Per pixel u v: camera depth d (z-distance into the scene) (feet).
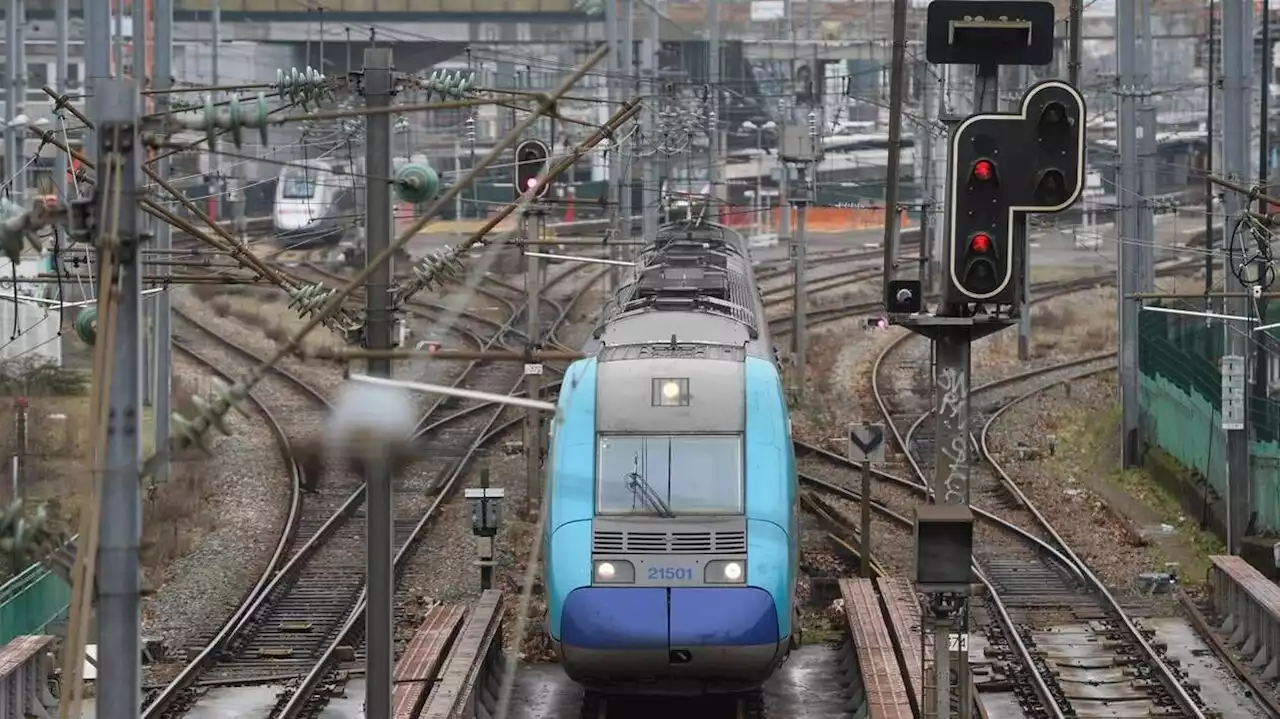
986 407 401.70
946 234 139.44
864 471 251.80
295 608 245.24
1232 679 211.00
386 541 155.02
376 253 154.61
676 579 184.34
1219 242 582.76
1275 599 211.82
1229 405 267.39
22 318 382.01
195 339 481.46
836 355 470.39
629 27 438.40
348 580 260.83
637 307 229.04
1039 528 293.43
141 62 312.91
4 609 209.46
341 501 311.47
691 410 197.77
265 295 579.89
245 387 107.34
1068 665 214.28
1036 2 142.92
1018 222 138.82
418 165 155.74
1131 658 217.36
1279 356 312.50
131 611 101.40
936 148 536.83
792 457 203.92
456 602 248.32
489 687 208.44
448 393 127.85
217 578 259.39
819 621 238.68
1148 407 352.90
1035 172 137.18
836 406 404.77
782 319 520.01
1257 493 278.46
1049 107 136.26
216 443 352.49
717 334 216.74
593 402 200.75
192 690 204.64
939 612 150.30
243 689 208.23
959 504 148.05
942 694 150.10
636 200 492.95
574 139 492.95
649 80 397.39
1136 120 340.59
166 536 275.59
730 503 191.31
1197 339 334.85
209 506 305.32
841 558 271.08
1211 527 293.23
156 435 313.53
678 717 198.18
